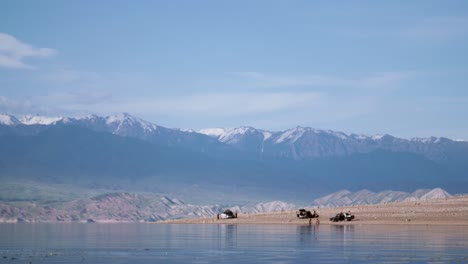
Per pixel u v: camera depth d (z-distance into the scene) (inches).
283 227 7805.1
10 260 3750.0
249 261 3617.1
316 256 3848.4
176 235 6284.5
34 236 6461.6
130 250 4384.8
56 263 3572.8
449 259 3641.7
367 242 4845.0
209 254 4042.8
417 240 5002.5
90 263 3572.8
